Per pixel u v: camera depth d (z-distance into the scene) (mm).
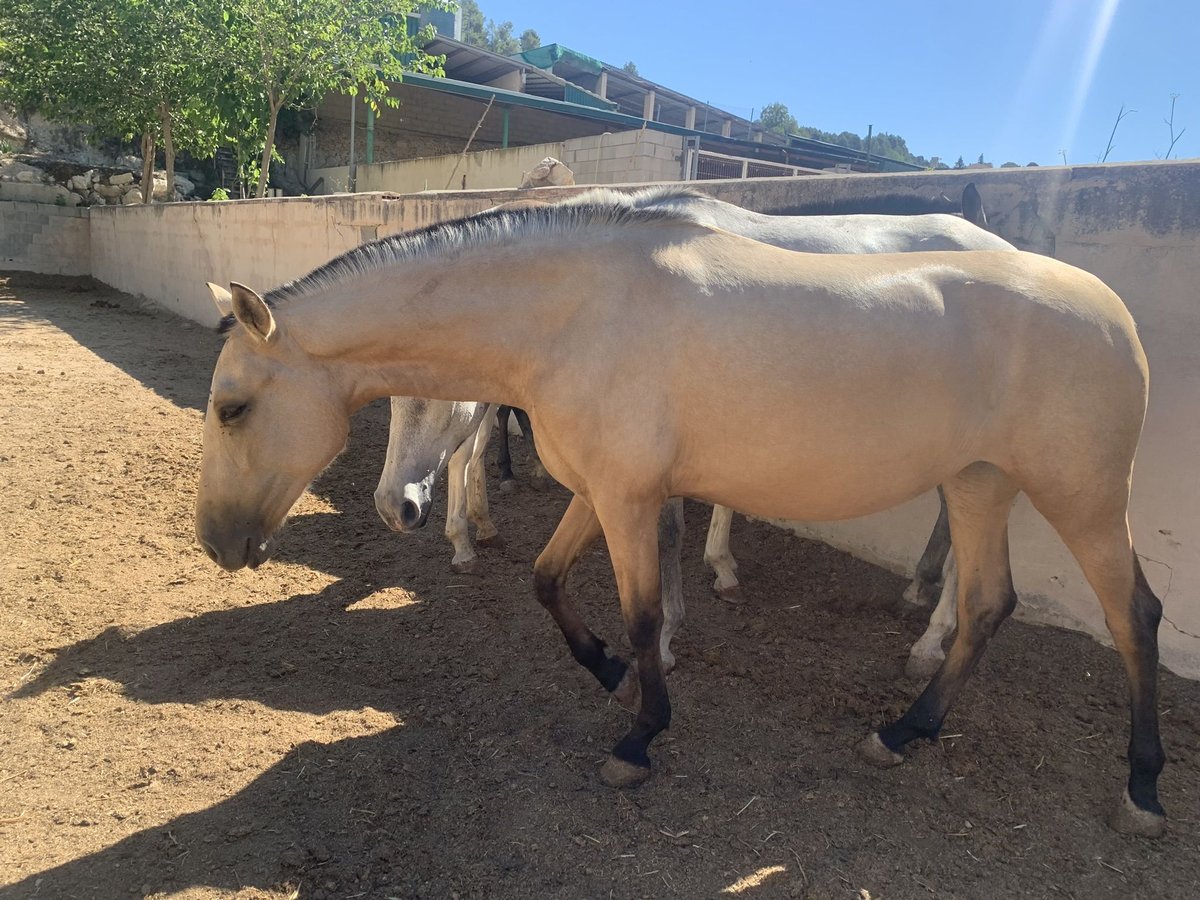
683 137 12609
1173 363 3238
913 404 2240
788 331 2201
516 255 2297
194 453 6000
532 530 4949
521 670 3234
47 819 2295
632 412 2199
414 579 4148
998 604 2666
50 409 7016
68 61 15398
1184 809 2492
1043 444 2334
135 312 14781
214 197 17594
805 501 2387
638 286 2250
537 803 2418
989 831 2381
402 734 2768
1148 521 3359
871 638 3619
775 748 2744
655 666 2459
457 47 20891
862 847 2287
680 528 3266
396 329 2289
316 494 5473
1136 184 3299
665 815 2393
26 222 18688
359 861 2164
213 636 3447
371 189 19156
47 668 3131
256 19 13711
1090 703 3080
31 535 4359
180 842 2211
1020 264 2422
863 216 3531
